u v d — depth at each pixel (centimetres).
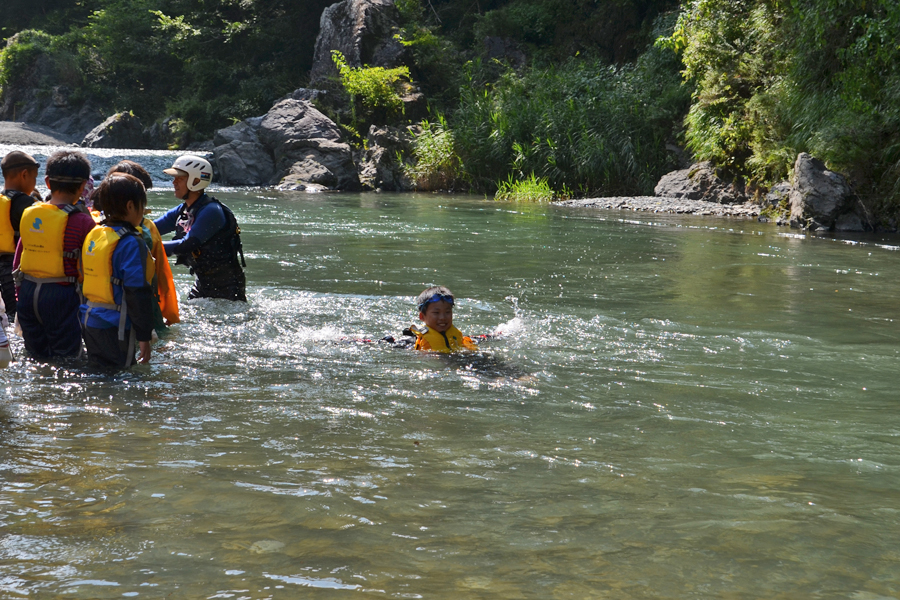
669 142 2252
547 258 954
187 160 614
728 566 227
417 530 248
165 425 354
